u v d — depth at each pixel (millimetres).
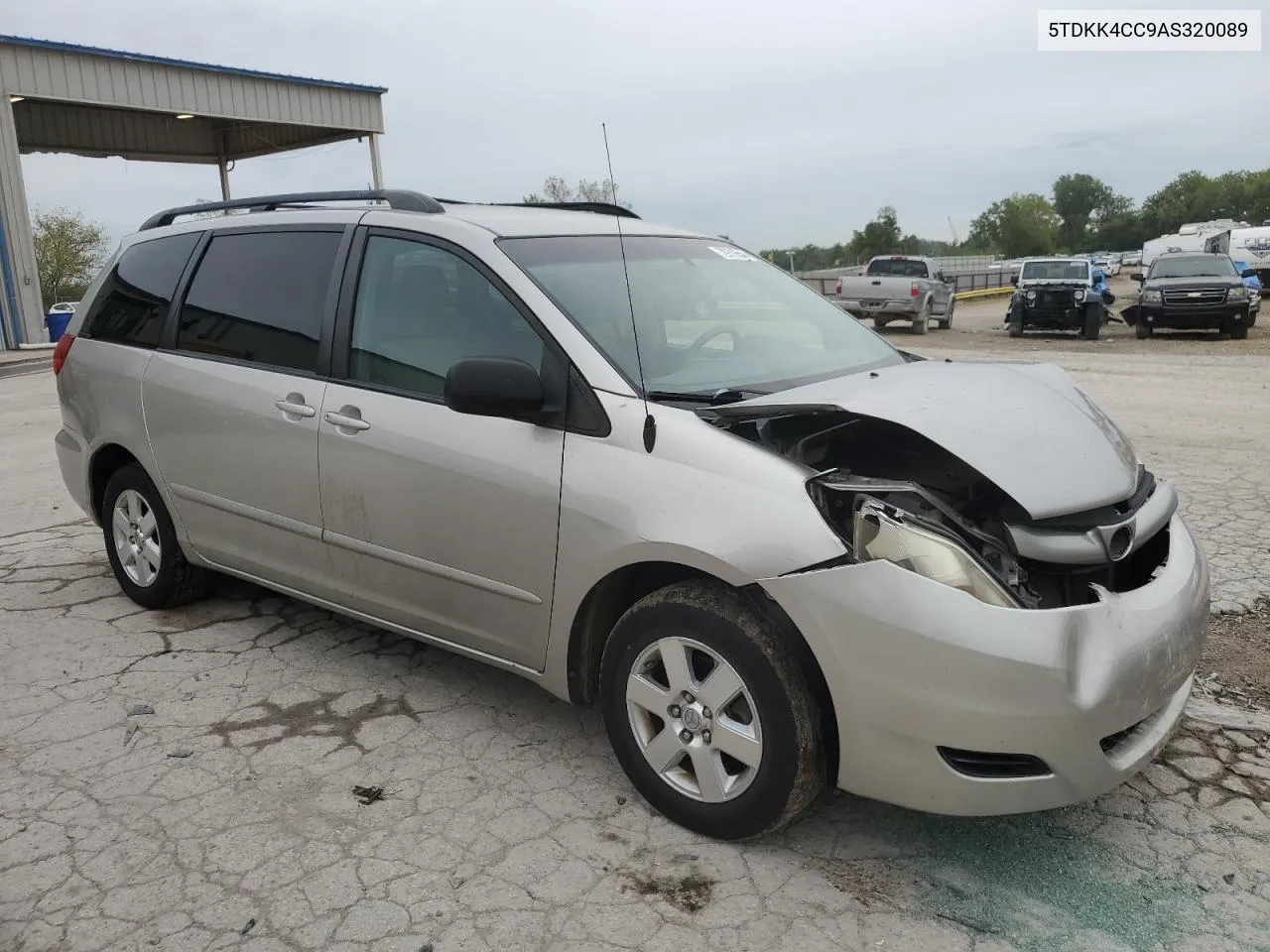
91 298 4992
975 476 3025
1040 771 2582
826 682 2666
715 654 2811
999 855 2889
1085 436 3025
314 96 27109
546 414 3133
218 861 2850
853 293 24094
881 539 2609
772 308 3998
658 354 3332
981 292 47125
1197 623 2947
